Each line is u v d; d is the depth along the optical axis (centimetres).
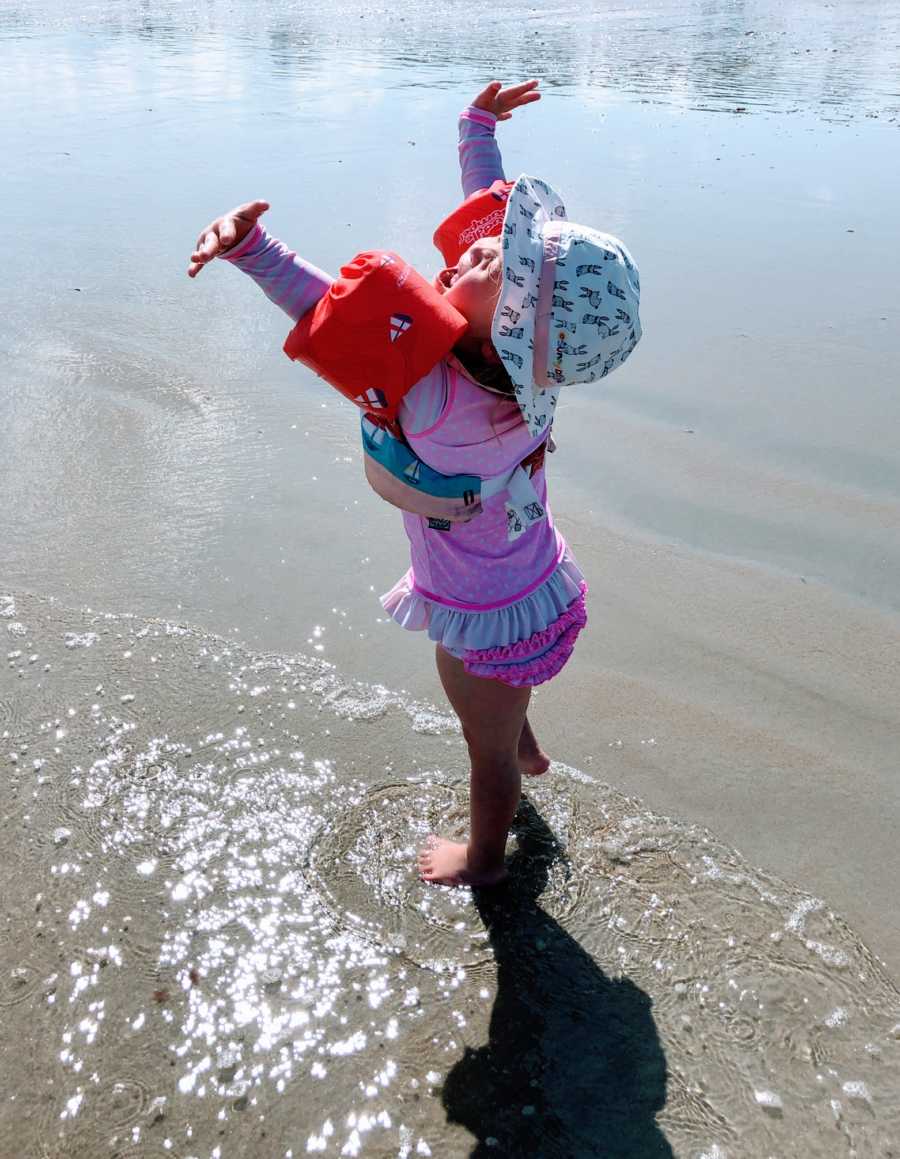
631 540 361
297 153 769
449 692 222
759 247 594
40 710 291
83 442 418
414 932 233
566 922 236
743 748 280
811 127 856
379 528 371
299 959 226
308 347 177
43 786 267
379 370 176
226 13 1532
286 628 325
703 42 1288
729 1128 196
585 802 265
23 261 588
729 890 242
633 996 220
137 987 219
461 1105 199
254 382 468
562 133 827
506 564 207
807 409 433
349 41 1268
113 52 1165
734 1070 206
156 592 339
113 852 249
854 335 493
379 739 285
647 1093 202
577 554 354
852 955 227
